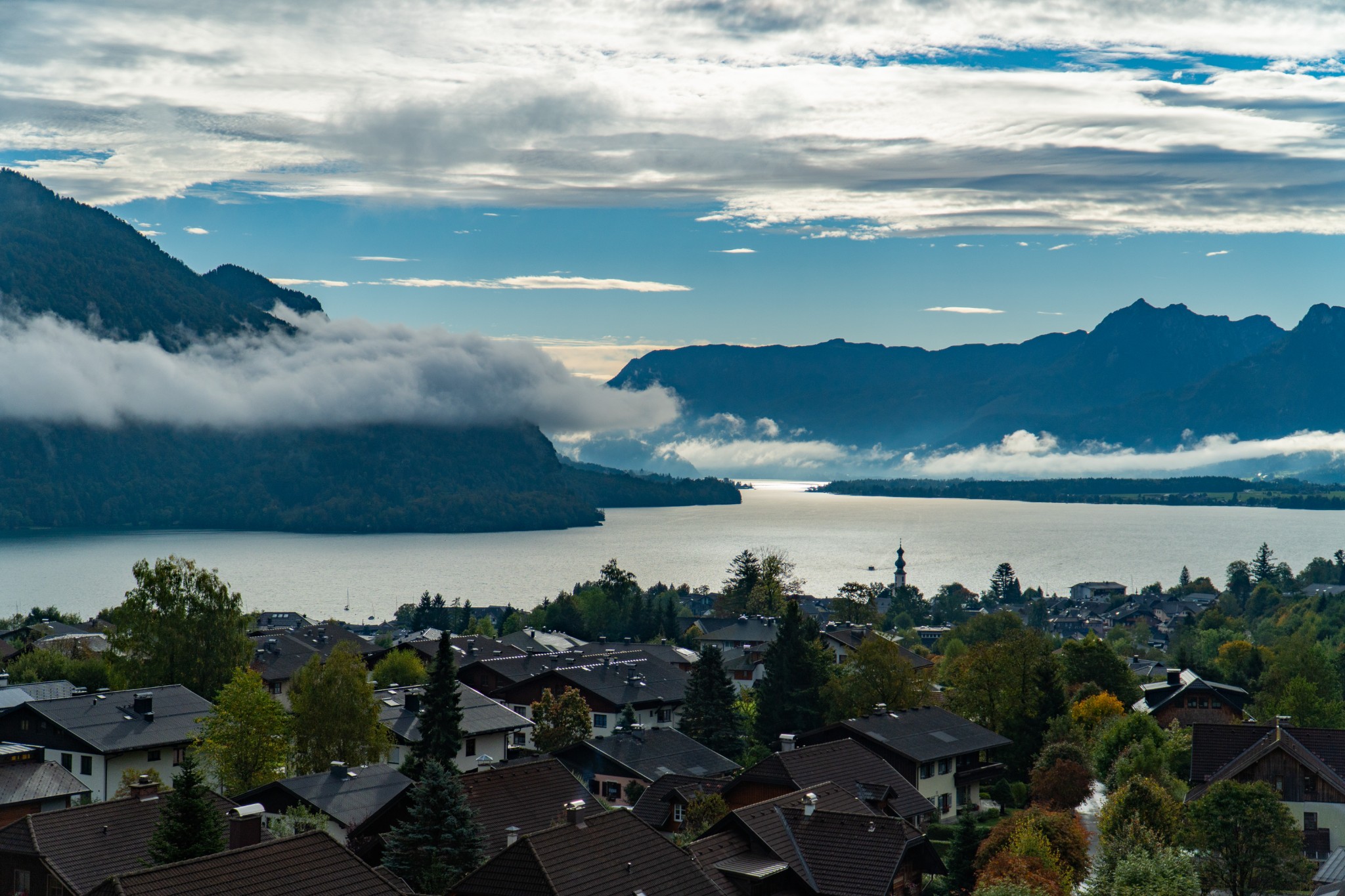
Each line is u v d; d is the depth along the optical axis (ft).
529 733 422.82
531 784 238.27
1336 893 186.60
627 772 326.24
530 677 469.98
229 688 310.45
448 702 322.34
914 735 338.95
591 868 162.30
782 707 415.85
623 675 478.59
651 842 173.58
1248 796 227.40
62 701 333.21
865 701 409.28
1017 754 375.66
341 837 250.78
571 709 403.95
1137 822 235.61
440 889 201.46
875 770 269.03
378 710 332.80
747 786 256.93
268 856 145.07
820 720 416.46
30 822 186.80
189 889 136.05
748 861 190.49
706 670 410.52
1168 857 208.13
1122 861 210.18
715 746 404.16
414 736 356.38
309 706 326.65
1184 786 298.97
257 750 306.35
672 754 341.21
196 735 330.54
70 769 320.50
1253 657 625.82
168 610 424.05
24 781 258.78
